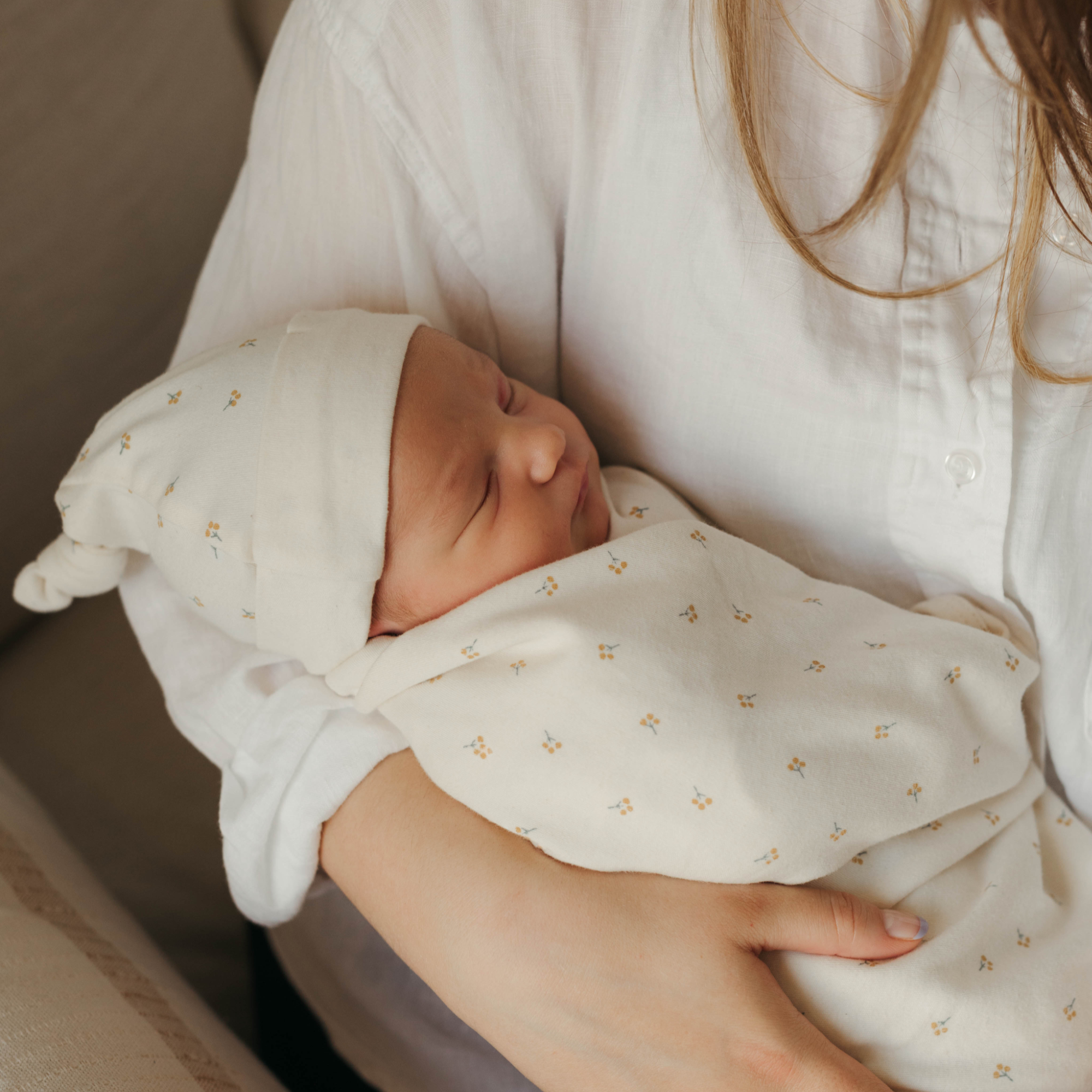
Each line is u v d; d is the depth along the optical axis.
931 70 0.48
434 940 0.59
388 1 0.63
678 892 0.59
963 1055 0.60
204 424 0.66
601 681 0.61
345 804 0.66
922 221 0.64
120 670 1.21
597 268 0.73
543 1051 0.57
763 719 0.62
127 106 1.09
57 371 1.08
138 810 1.14
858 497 0.70
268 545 0.64
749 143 0.60
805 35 0.61
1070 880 0.70
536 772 0.61
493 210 0.71
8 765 1.11
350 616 0.67
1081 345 0.63
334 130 0.69
